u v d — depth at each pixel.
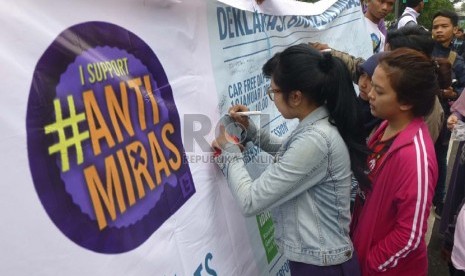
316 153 1.40
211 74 1.67
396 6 10.84
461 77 4.16
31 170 0.90
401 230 1.53
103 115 1.11
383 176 1.60
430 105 1.60
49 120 0.95
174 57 1.44
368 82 2.04
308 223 1.49
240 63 1.90
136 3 1.27
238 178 1.52
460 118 3.09
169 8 1.42
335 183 1.47
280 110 1.51
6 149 0.86
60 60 0.99
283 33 2.37
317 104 1.47
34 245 0.90
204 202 1.54
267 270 2.04
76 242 1.00
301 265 1.53
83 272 1.01
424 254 1.70
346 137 1.49
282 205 1.54
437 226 3.57
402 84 1.54
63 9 1.01
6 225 0.85
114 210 1.11
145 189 1.24
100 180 1.08
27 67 0.91
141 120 1.26
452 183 2.80
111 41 1.16
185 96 1.49
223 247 1.64
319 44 2.61
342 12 3.30
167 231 1.32
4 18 0.86
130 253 1.16
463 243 2.08
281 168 1.42
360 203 1.83
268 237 2.04
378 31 4.18
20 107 0.89
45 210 0.93
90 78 1.07
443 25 4.16
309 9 2.73
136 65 1.25
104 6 1.14
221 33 1.74
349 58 2.49
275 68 1.47
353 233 1.80
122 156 1.16
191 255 1.44
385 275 1.65
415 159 1.51
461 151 2.74
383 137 1.75
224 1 1.65
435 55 4.23
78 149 1.02
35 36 0.92
